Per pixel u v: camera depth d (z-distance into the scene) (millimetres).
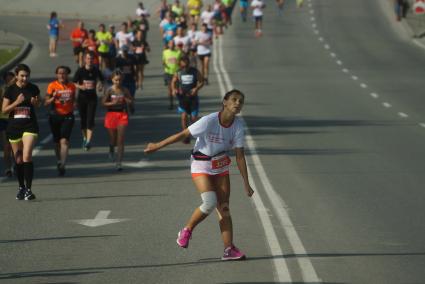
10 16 164500
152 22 157750
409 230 30500
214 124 26000
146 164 46500
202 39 91250
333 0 193750
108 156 49438
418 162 47125
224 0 154500
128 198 36938
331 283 23812
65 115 43250
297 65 112188
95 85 51438
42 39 135250
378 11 177125
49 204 35844
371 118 68562
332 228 30859
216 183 26469
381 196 37188
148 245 28484
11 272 25312
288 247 28016
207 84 92312
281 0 169375
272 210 34188
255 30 149625
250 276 24531
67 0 176125
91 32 93125
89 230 30875
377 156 49344
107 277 24625
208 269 25375
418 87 91750
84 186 40031
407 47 133375
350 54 124375
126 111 45188
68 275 24875
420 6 141000
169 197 37062
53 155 50281
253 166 46031
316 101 79812
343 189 38938
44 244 28828
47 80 93500
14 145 37250
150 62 113000
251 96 83188
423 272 24922
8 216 33531
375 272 24922
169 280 24234
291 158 48750
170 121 65438
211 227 31109
